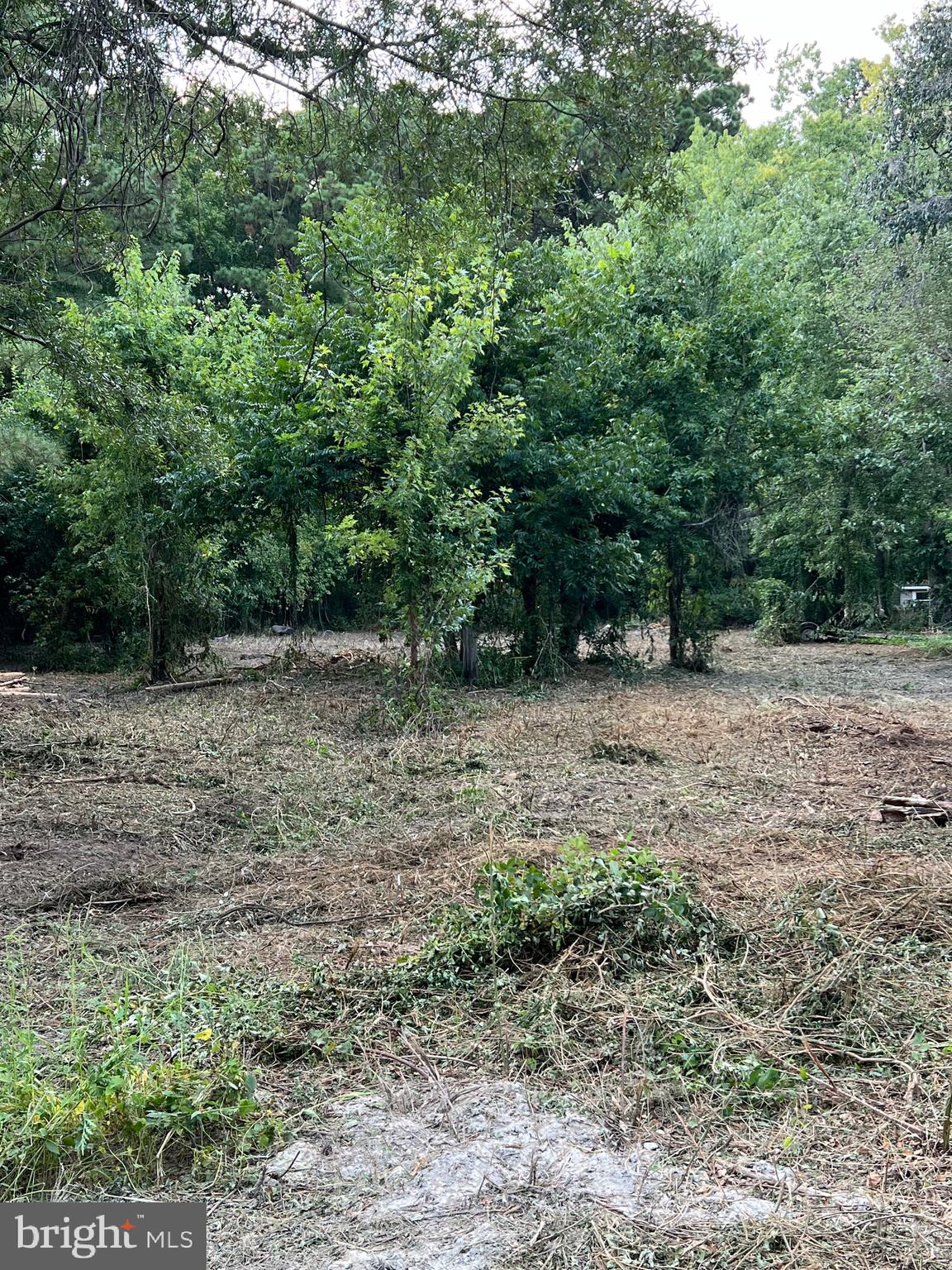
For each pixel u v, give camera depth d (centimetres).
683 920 500
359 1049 414
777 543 2684
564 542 1603
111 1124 342
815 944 492
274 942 534
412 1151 339
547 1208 306
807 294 2577
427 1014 443
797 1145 339
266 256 2744
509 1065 398
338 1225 301
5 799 819
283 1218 305
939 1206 306
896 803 789
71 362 1227
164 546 1611
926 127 1827
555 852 652
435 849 693
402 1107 369
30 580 2150
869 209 1978
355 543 1290
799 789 874
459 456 1314
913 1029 422
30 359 1440
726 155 3422
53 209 895
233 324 1984
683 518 1772
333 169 955
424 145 886
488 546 1524
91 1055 396
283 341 1541
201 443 1392
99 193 1021
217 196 1989
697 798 837
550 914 495
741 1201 309
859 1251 285
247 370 1620
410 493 1233
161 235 1941
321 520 1614
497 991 455
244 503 1581
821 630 2667
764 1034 416
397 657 1366
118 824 752
